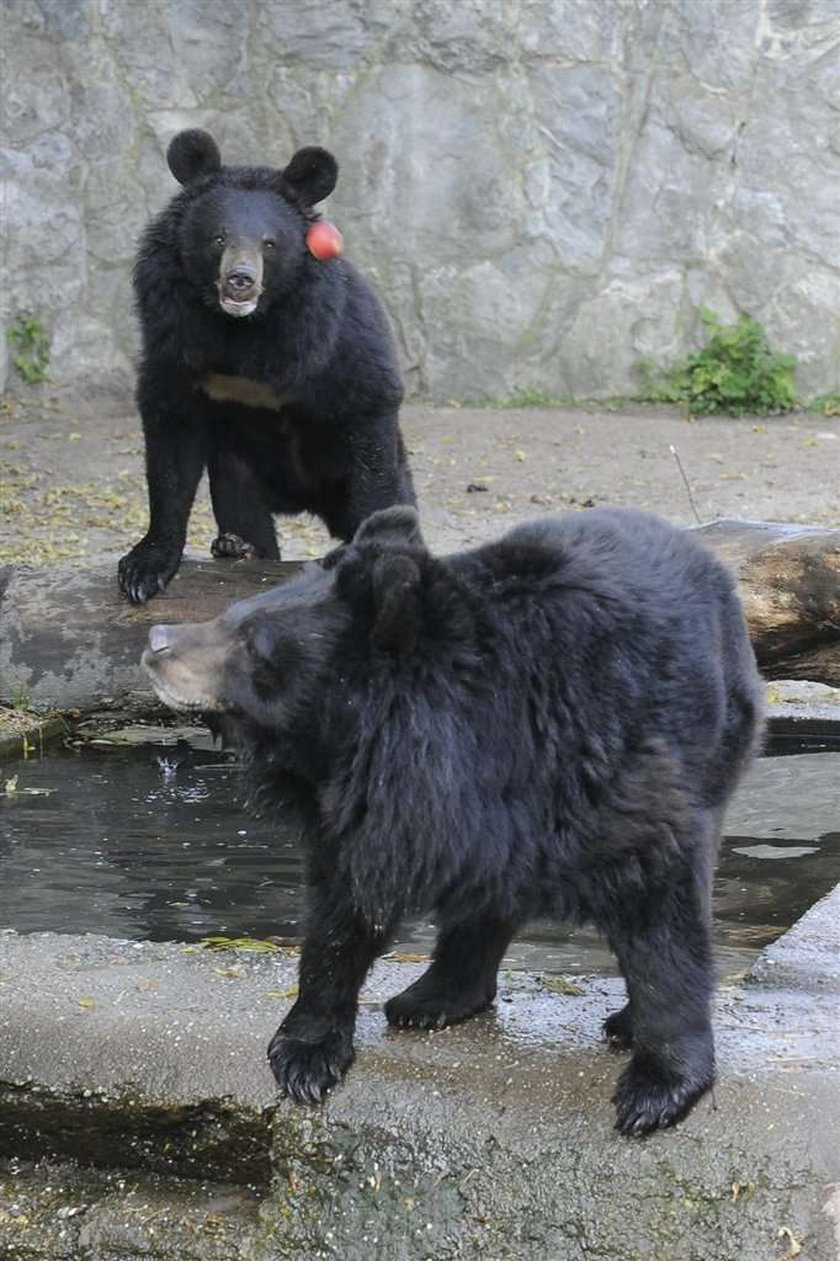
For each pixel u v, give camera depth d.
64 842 10.67
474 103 25.22
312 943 6.59
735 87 24.80
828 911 8.39
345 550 6.45
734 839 10.86
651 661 6.16
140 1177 6.94
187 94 25.33
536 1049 6.82
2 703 13.58
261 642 6.14
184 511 13.55
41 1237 6.76
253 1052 6.82
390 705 6.06
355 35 25.11
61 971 7.58
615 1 24.83
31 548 17.31
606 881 6.14
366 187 25.52
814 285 25.06
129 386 25.81
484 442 23.19
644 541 6.60
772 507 19.89
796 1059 6.58
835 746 13.16
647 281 25.50
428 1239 6.30
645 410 25.30
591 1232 6.15
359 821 6.16
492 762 6.10
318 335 13.00
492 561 6.30
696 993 6.26
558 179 25.33
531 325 25.70
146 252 13.10
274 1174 6.59
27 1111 6.96
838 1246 5.91
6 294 25.00
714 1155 6.13
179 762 12.75
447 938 7.07
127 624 13.37
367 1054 6.80
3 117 24.69
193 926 9.09
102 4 24.88
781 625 12.12
